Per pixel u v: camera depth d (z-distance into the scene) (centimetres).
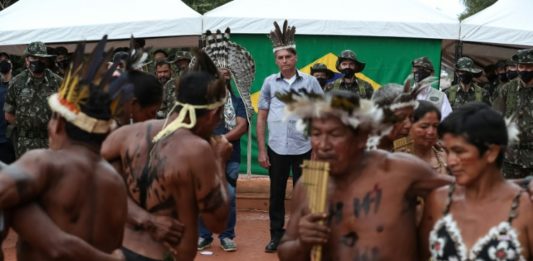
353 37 1076
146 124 394
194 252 383
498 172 295
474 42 1104
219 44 718
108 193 299
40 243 275
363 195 310
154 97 412
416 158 319
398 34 1058
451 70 1472
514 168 829
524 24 1083
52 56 858
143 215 375
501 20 1088
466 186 296
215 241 847
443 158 449
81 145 297
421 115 434
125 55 423
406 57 1075
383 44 1077
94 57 304
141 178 379
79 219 289
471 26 1065
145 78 411
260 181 1036
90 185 293
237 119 750
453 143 290
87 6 1139
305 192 316
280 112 776
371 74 1080
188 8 1136
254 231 901
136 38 1093
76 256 278
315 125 306
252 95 1083
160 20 1084
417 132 437
